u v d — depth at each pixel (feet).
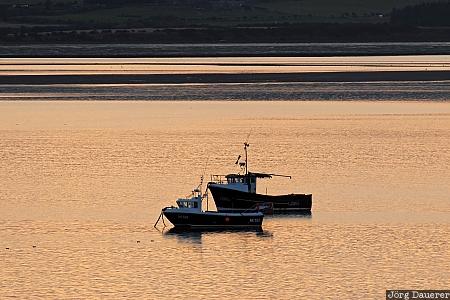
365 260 508.94
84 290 465.47
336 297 456.45
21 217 594.24
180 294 460.96
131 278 482.69
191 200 580.71
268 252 525.34
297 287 469.98
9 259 510.58
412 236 550.77
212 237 559.38
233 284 474.49
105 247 534.78
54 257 515.09
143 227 576.20
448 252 521.24
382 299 453.99
